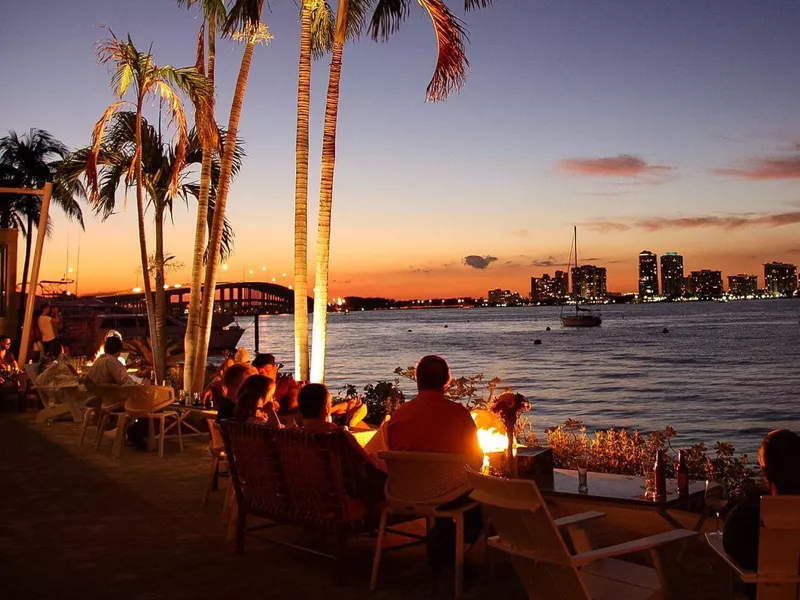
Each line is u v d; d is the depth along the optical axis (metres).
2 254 19.88
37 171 34.91
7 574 5.17
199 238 13.55
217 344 57.50
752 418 27.58
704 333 97.62
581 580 3.60
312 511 5.10
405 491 4.88
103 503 7.20
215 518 6.63
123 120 16.22
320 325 9.62
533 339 95.25
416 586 4.93
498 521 3.87
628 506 4.73
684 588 4.78
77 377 13.12
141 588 4.89
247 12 10.66
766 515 3.16
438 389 5.07
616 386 39.56
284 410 8.07
